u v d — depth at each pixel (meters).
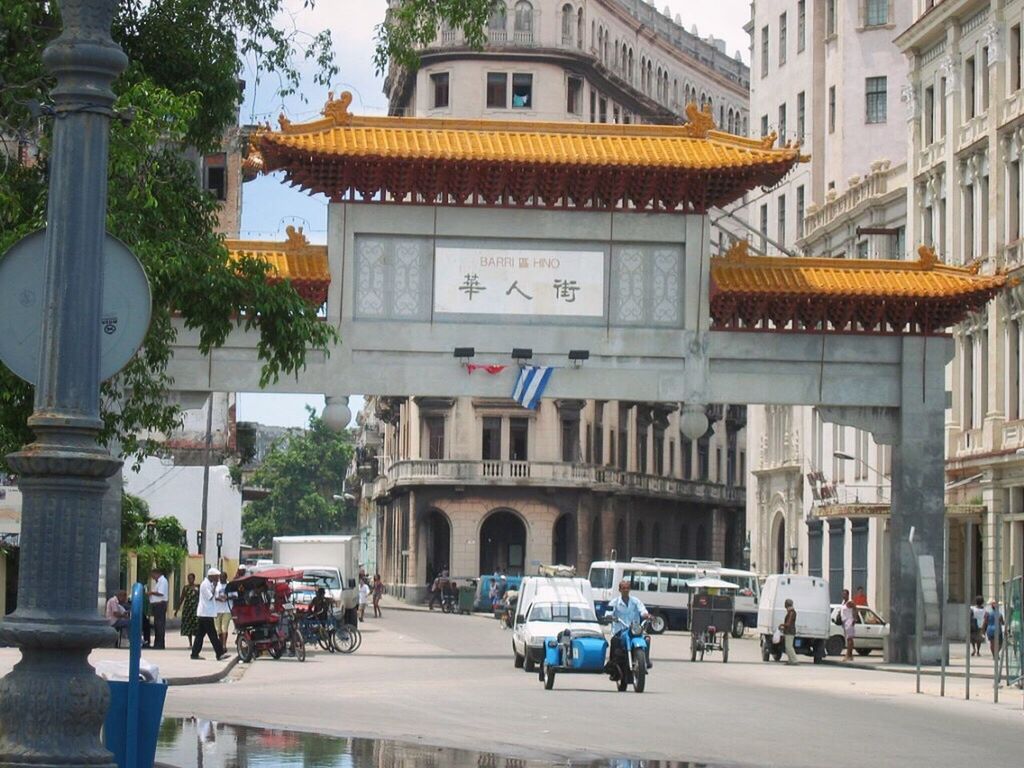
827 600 49.44
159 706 12.50
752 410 84.38
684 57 118.94
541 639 38.00
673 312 42.81
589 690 33.00
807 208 75.94
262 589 41.59
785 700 31.45
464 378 42.09
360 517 140.88
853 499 67.50
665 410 106.12
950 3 58.28
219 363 41.12
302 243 42.28
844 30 75.81
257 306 22.94
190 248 22.45
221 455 68.44
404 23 26.70
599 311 42.53
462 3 26.69
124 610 39.41
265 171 42.22
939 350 43.47
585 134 42.88
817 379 43.19
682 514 110.19
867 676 40.94
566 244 42.62
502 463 94.19
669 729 24.47
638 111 112.75
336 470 149.88
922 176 61.88
